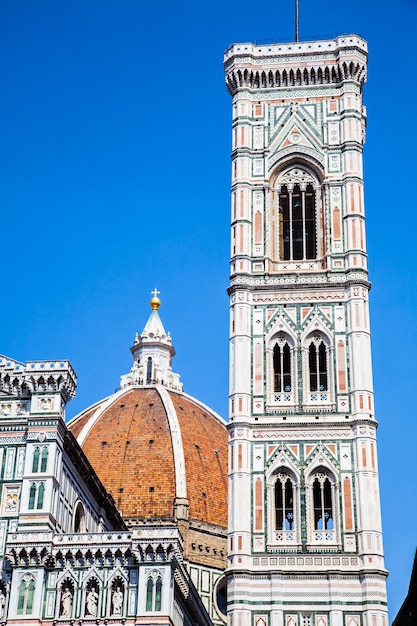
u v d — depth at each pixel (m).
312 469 102.75
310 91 120.69
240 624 96.88
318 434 104.31
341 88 120.19
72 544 98.50
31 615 95.38
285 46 122.06
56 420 102.56
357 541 99.50
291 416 105.31
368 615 96.00
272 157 118.00
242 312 110.44
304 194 116.75
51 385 104.38
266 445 104.38
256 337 109.44
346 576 98.06
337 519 100.62
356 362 106.75
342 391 106.00
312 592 97.81
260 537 100.62
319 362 108.06
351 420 104.31
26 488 100.25
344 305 109.88
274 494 102.56
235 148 119.06
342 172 116.12
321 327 109.00
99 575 97.62
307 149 117.69
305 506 101.44
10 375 104.94
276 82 121.50
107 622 95.56
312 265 112.69
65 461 106.75
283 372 108.06
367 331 108.56
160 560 97.12
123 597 96.56
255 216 115.31
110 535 98.69
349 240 112.62
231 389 107.50
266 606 97.69
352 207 114.06
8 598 96.56
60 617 96.31
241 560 99.44
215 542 188.12
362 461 102.38
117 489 195.38
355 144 117.00
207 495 196.12
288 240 115.62
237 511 101.62
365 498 100.75
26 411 104.06
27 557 97.62
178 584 102.81
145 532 97.69
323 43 121.62
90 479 116.56
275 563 99.31
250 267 112.62
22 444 102.69
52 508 100.31
